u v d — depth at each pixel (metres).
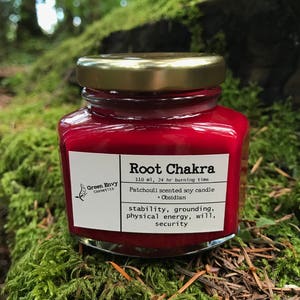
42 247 0.13
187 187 0.11
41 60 0.32
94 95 0.11
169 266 0.12
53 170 0.18
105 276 0.12
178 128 0.11
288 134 0.18
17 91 0.32
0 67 0.46
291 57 0.18
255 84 0.19
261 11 0.18
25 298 0.11
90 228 0.12
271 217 0.15
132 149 0.11
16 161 0.20
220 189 0.11
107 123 0.11
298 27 0.18
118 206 0.11
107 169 0.11
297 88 0.18
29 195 0.18
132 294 0.11
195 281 0.12
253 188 0.16
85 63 0.11
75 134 0.11
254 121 0.19
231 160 0.11
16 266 0.13
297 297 0.11
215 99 0.12
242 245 0.13
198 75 0.11
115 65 0.10
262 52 0.19
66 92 0.27
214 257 0.13
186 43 0.21
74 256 0.12
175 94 0.11
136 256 0.12
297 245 0.13
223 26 0.19
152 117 0.11
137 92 0.11
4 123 0.24
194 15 0.20
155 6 0.23
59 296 0.11
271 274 0.12
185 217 0.11
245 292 0.11
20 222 0.17
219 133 0.11
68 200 0.12
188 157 0.11
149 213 0.11
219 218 0.12
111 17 0.27
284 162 0.17
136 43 0.23
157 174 0.11
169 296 0.11
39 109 0.26
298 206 0.14
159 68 0.10
